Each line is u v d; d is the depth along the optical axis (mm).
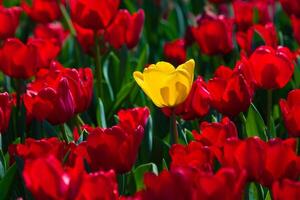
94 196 2543
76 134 3684
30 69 4230
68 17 6367
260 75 3703
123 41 4996
